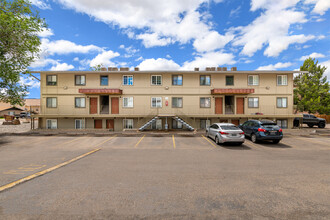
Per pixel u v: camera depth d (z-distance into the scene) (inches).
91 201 151.6
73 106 804.0
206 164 269.4
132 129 732.7
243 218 128.1
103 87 808.9
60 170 236.2
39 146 420.8
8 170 235.6
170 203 149.1
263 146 421.1
